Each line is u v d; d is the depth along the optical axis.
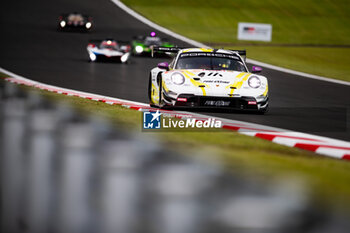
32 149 22.70
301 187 17.61
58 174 18.62
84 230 13.43
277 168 20.09
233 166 20.27
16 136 25.73
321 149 24.77
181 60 38.84
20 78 60.34
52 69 70.81
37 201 15.64
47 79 60.19
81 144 23.88
